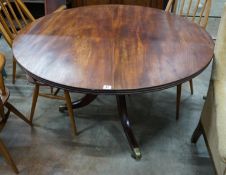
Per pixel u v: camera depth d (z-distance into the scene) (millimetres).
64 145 1736
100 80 1109
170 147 1725
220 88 1318
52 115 1999
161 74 1149
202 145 1737
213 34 3322
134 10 1901
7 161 1516
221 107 1245
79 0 2947
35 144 1743
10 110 1669
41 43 1403
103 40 1434
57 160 1633
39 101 2139
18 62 1247
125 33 1522
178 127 1890
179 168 1582
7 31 1726
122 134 1826
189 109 2059
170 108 2070
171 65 1211
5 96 1459
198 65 1215
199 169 1575
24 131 1847
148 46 1370
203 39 1455
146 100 2156
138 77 1128
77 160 1633
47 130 1857
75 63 1220
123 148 1717
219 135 1197
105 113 2021
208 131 1452
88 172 1559
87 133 1833
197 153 1682
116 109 2064
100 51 1320
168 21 1702
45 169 1575
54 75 1143
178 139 1788
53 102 2133
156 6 2908
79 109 2057
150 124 1916
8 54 2799
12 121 1933
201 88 2320
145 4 2908
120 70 1171
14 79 2355
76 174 1547
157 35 1495
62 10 1965
